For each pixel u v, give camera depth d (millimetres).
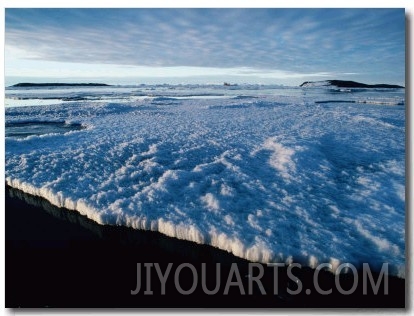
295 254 4219
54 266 4453
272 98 30609
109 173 7051
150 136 10320
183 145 9141
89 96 35625
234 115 15977
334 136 10156
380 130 11227
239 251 4379
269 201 5570
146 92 48156
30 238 5062
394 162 7613
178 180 6422
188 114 16703
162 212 5238
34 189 6320
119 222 5156
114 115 16625
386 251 4273
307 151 8016
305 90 51938
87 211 5469
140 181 6512
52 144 9422
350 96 32719
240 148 8664
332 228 4801
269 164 7387
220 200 5551
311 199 5645
